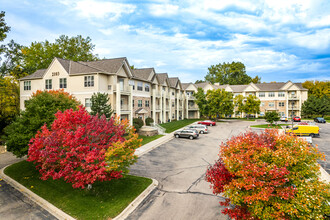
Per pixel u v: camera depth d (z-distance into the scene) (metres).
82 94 26.97
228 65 99.50
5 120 27.30
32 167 15.69
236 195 6.80
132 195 11.49
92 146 10.60
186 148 22.75
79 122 10.72
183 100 57.94
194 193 11.96
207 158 18.97
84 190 11.94
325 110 51.06
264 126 40.22
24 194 11.92
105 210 10.00
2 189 12.55
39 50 46.19
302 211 6.22
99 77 26.30
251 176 6.71
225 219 9.32
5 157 18.92
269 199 6.68
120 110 27.30
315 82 70.31
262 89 61.53
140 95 35.38
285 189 6.52
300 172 6.85
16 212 10.05
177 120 50.28
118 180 13.40
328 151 20.75
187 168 16.25
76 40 52.78
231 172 7.04
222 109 47.94
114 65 28.55
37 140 10.25
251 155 7.27
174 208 10.34
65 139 9.73
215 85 69.75
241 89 64.94
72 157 10.25
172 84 50.62
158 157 19.23
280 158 6.74
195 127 33.06
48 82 29.61
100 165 9.39
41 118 15.09
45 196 11.48
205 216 9.59
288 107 59.62
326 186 6.77
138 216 9.66
